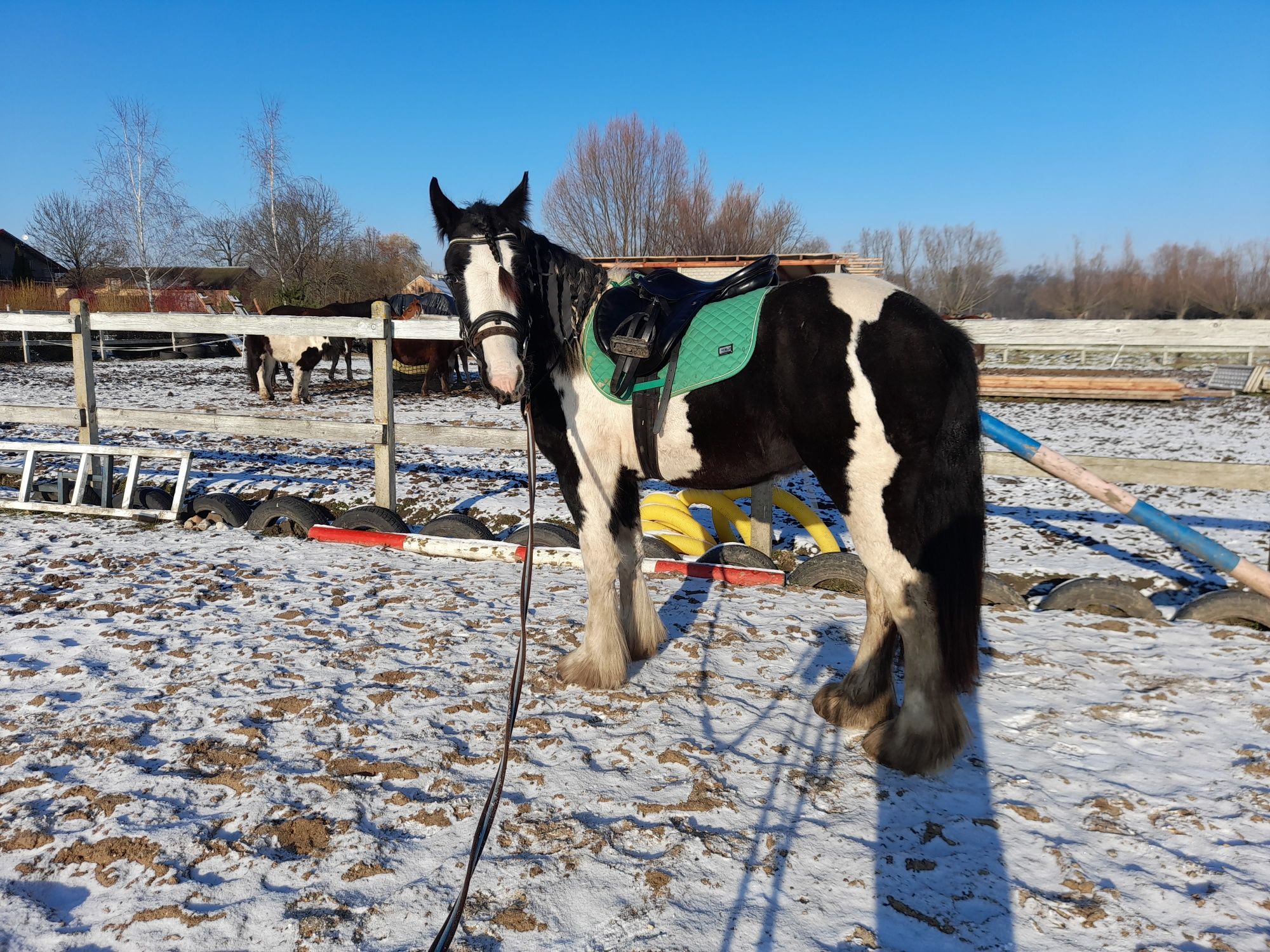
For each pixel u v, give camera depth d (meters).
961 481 2.46
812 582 4.50
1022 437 3.48
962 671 2.51
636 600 3.46
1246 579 3.26
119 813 2.32
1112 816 2.37
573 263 3.04
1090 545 5.45
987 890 2.06
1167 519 3.29
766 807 2.42
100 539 5.41
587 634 3.26
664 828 2.28
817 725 2.95
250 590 4.33
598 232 32.94
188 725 2.86
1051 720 2.96
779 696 3.15
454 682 3.23
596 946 1.86
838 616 4.05
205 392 14.52
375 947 1.85
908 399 2.43
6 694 3.09
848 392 2.47
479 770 2.61
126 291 31.77
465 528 5.37
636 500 3.29
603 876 2.10
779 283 2.88
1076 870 2.12
